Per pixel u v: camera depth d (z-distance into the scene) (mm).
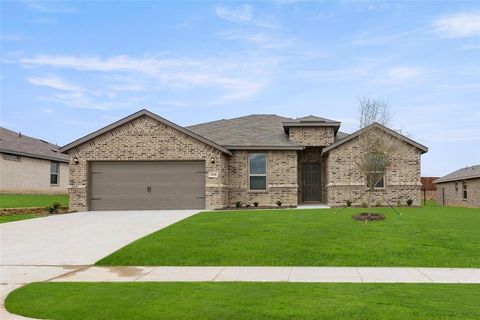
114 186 23656
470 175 31828
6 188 30391
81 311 7148
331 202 24625
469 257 11359
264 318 6629
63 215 21078
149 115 23391
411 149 24641
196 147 23406
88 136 23469
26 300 7883
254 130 28469
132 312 7031
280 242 12805
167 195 23500
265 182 25297
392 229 14312
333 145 24500
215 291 8336
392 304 7312
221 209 23125
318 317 6629
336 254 11680
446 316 6629
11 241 14211
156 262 11352
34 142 36938
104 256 11969
